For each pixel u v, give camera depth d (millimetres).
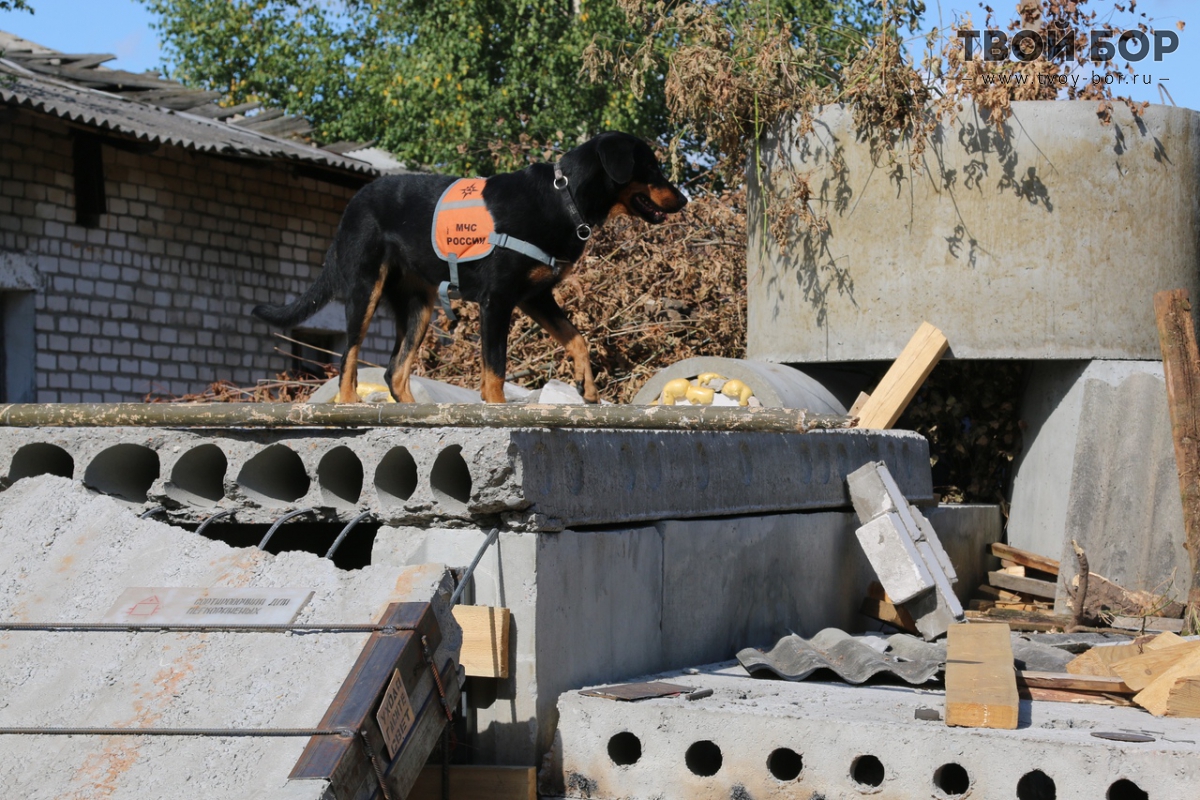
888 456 7516
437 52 22375
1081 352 8250
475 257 5602
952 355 8352
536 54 21906
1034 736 3648
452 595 3756
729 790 3928
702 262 10375
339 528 5184
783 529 6168
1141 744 3559
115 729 3297
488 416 4207
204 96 16078
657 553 5035
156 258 14125
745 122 9094
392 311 6332
